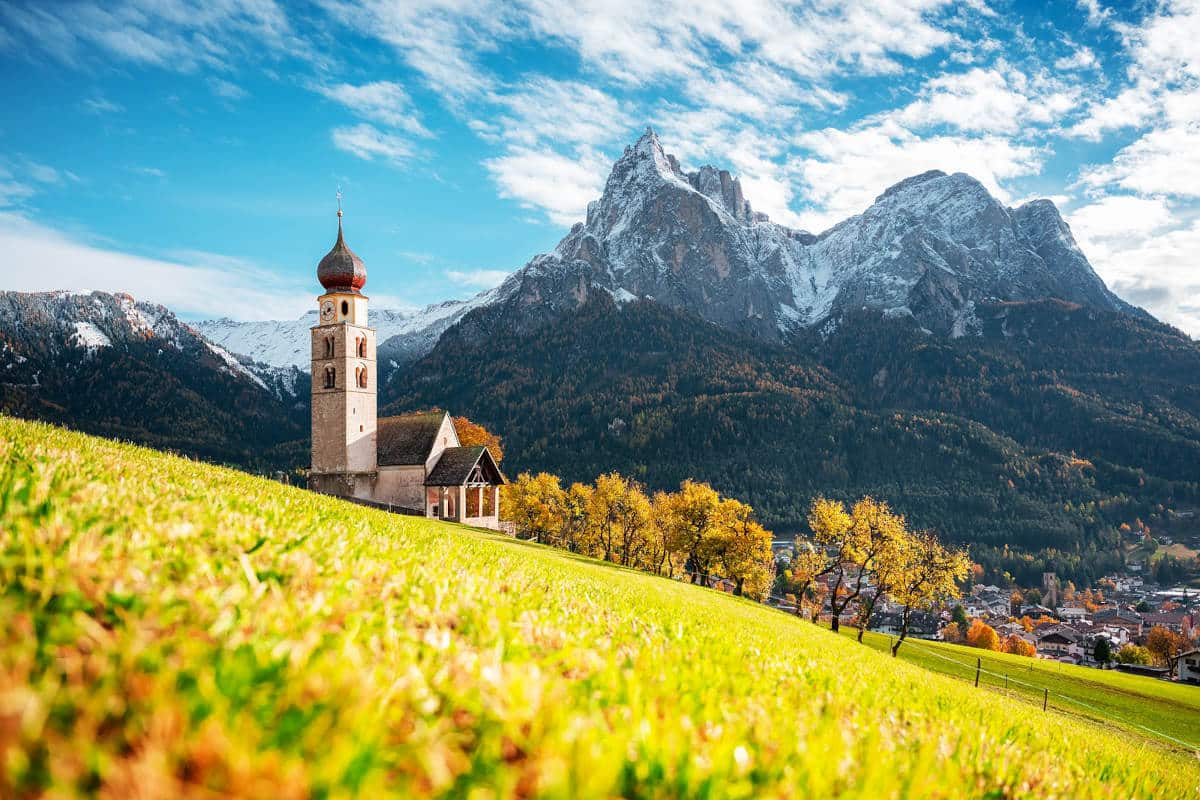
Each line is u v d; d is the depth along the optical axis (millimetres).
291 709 2631
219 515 6512
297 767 2096
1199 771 13914
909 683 11539
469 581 6668
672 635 7570
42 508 4758
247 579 4336
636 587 25594
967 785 4398
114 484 6887
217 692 2562
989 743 5945
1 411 12773
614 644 5887
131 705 2404
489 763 2652
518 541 57969
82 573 3541
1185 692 63188
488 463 76688
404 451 73375
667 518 92125
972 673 57594
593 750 2646
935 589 60375
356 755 2260
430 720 2986
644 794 2752
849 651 20516
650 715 3504
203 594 3734
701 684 4797
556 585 9891
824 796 3105
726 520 81250
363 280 73188
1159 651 149875
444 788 2389
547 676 3930
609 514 95500
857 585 63781
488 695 3324
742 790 2854
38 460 7082
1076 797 5305
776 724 4289
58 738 2062
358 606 4516
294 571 5031
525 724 3154
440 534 16219
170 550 4637
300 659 3070
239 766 2004
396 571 6234
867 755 3977
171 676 2625
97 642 2879
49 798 1746
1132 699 57125
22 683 2354
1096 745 11148
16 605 3078
